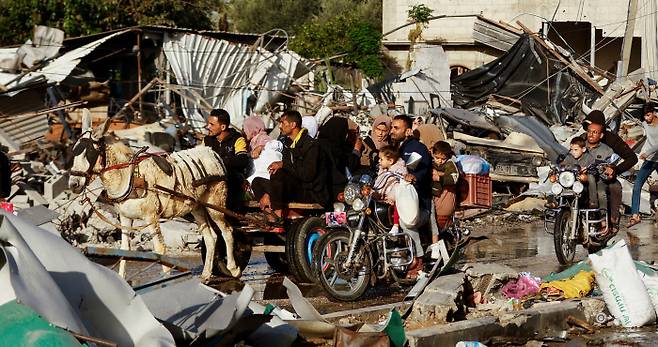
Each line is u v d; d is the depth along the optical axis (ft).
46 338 17.79
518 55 106.32
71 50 99.66
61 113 84.23
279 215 38.34
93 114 94.94
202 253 41.78
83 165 36.40
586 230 43.21
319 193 38.22
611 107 97.45
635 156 43.21
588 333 30.94
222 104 95.71
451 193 37.37
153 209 37.22
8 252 18.51
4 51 96.68
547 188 71.41
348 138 40.04
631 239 55.11
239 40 104.63
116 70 104.12
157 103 94.79
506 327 29.12
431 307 29.45
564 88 102.06
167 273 28.30
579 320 31.32
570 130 94.12
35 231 20.52
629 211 69.62
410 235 35.29
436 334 26.84
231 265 39.96
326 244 33.99
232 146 40.60
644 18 121.70
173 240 51.83
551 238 56.59
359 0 183.62
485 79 106.83
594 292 34.81
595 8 135.33
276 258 42.73
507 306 31.42
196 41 96.63
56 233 21.26
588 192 43.11
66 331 18.20
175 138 80.48
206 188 38.68
